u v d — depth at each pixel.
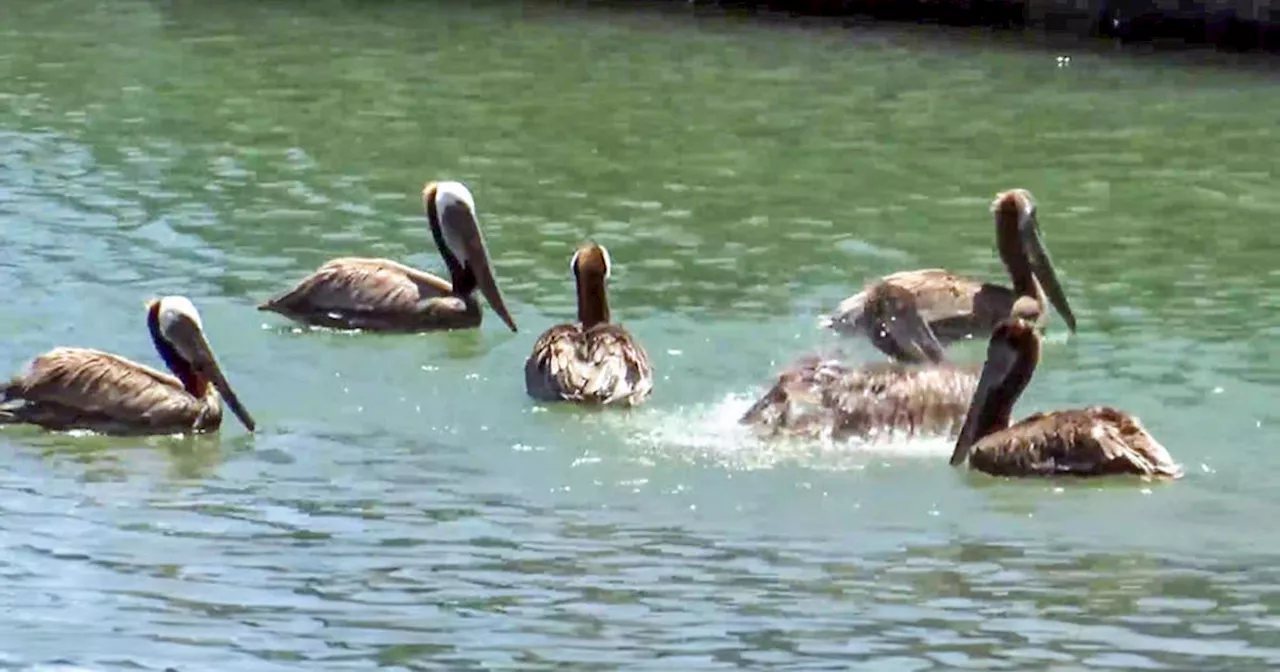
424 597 13.35
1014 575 13.71
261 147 26.67
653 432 16.58
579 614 13.09
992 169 25.23
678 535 14.48
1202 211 23.38
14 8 37.19
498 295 19.56
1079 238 22.44
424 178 25.12
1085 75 30.22
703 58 31.98
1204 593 13.45
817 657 12.44
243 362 18.44
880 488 15.49
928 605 13.26
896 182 24.75
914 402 16.64
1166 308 20.03
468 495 15.26
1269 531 14.54
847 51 32.22
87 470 15.83
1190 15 31.92
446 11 36.34
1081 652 12.52
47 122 28.03
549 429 16.67
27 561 13.95
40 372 16.89
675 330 19.19
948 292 19.41
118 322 19.28
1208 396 17.44
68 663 12.32
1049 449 15.70
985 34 33.28
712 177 25.06
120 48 33.38
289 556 14.05
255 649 12.55
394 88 30.22
